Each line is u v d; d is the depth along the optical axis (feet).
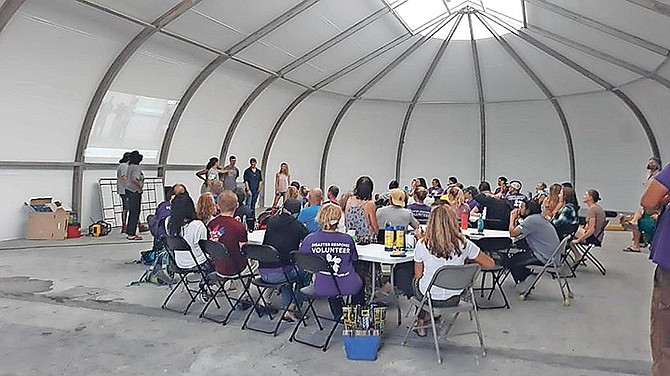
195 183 36.99
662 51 26.45
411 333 13.41
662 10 21.50
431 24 33.42
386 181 49.98
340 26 29.60
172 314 14.73
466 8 33.12
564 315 15.30
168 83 30.35
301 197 23.81
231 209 15.08
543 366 11.30
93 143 28.73
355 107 46.03
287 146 44.24
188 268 15.28
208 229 14.99
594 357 11.87
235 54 30.09
